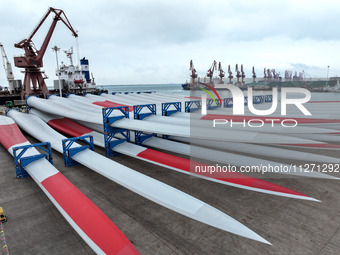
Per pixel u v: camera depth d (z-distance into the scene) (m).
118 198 13.53
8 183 15.66
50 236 10.17
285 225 10.70
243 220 11.12
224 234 10.23
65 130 29.09
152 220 11.31
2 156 21.59
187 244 9.57
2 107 56.31
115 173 14.11
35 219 11.48
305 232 10.18
